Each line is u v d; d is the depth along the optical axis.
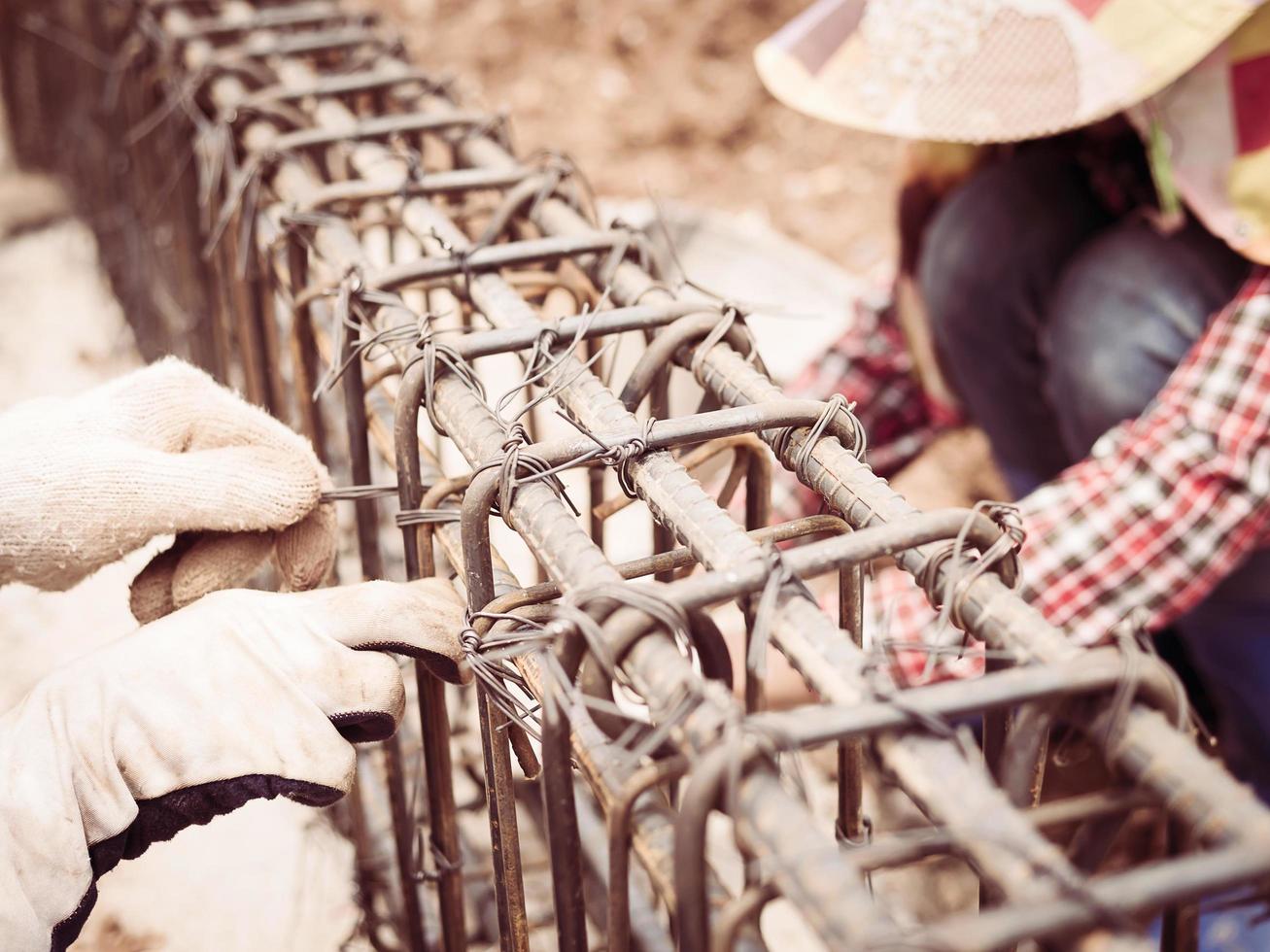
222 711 0.95
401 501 1.08
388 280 1.16
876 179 3.80
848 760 0.98
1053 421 1.79
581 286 1.27
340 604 1.00
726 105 4.04
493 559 1.06
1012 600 0.79
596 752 0.79
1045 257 1.70
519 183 1.34
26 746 0.94
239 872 1.68
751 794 0.67
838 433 0.94
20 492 1.02
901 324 1.87
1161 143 1.38
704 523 0.82
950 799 0.67
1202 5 1.27
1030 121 1.32
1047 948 0.69
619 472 0.91
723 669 0.79
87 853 0.93
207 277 1.98
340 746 0.96
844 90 1.41
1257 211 1.32
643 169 3.89
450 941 1.22
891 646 0.78
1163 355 1.50
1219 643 1.55
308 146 1.48
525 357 1.27
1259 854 0.64
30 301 2.92
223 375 1.86
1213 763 0.69
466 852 1.62
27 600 2.16
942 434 2.03
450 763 1.14
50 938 0.93
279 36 1.89
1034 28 1.33
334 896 1.63
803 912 0.65
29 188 3.26
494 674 0.92
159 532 1.07
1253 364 1.28
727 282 2.70
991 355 1.76
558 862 0.82
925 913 1.76
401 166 1.41
